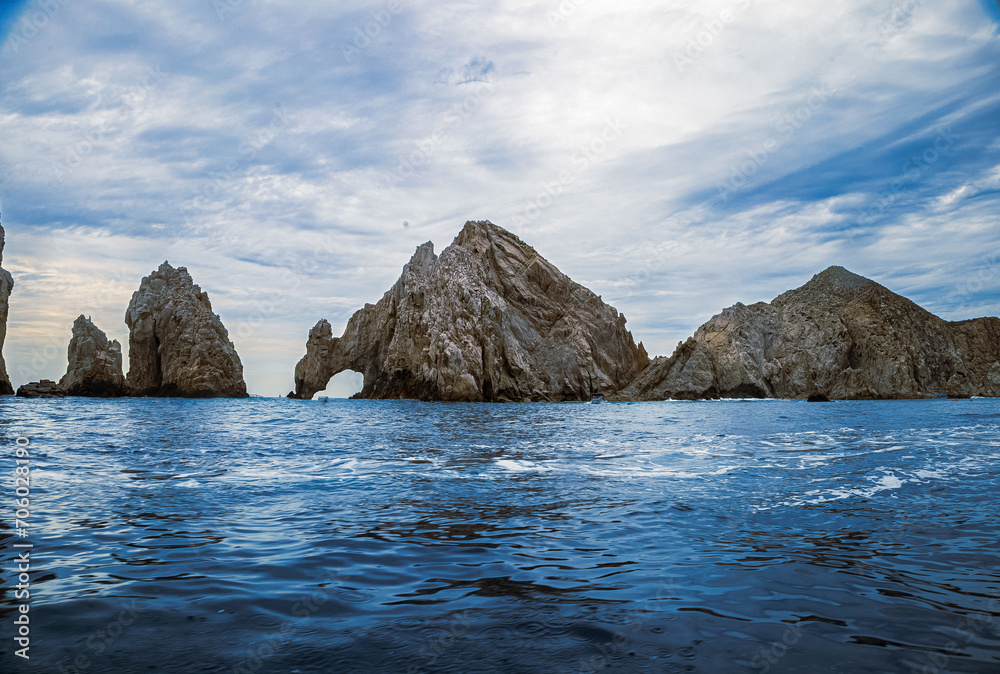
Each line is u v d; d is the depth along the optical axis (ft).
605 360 476.95
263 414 189.78
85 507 38.34
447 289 382.63
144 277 401.70
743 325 480.64
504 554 27.91
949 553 27.68
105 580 23.75
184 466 59.52
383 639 17.93
